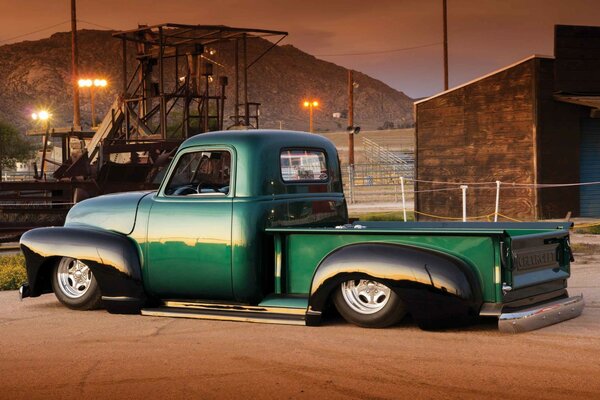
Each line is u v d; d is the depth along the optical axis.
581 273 11.38
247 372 5.96
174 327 7.78
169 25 30.02
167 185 8.48
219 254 8.02
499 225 8.34
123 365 6.26
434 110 25.14
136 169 20.70
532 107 22.72
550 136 22.84
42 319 8.46
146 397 5.38
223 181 9.11
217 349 6.73
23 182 19.47
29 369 6.21
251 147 8.07
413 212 26.28
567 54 22.89
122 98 31.94
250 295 7.96
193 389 5.54
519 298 7.16
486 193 23.89
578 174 23.19
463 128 24.39
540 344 6.60
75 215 9.05
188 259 8.20
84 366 6.27
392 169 51.94
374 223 9.02
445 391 5.33
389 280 7.02
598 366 5.88
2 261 14.02
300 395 5.35
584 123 23.42
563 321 7.51
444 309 6.89
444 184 24.92
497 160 23.62
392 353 6.41
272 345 6.82
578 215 23.20
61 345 7.07
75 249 8.67
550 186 21.70
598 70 23.12
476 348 6.50
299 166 8.58
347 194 40.56
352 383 5.59
